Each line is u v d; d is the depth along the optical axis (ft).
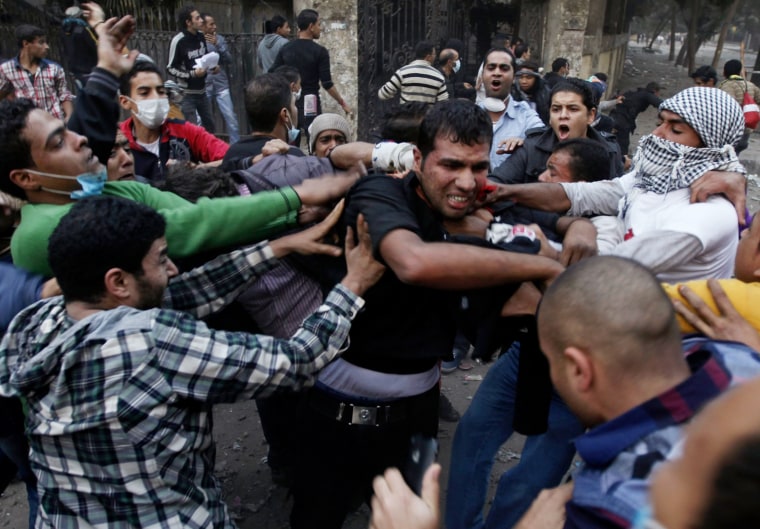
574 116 10.79
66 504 5.08
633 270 3.79
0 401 6.70
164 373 4.89
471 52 44.09
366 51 29.78
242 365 5.07
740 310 5.13
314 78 24.29
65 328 5.11
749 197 29.58
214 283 6.28
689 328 5.15
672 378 3.64
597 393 3.73
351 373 6.56
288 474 10.12
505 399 7.88
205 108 27.25
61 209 6.17
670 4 124.88
